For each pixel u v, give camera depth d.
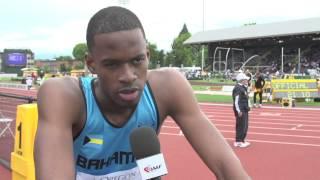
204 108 26.34
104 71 1.58
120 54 1.55
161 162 1.66
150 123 1.83
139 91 1.62
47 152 1.62
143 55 1.59
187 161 10.63
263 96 30.78
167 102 1.86
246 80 12.97
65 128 1.69
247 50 85.75
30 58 114.75
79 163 1.81
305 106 28.08
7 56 94.56
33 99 8.03
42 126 1.69
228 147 1.82
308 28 73.38
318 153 12.09
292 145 13.42
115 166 1.84
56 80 1.77
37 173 1.61
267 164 10.62
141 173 1.64
